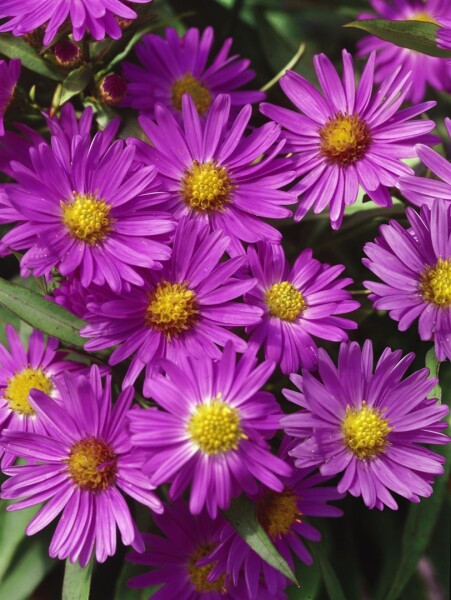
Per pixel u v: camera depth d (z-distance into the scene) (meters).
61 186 0.39
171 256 0.39
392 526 0.45
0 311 0.44
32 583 0.44
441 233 0.39
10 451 0.39
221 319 0.39
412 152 0.40
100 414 0.38
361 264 0.46
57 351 0.41
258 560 0.39
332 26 0.54
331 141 0.41
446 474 0.42
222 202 0.40
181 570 0.41
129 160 0.39
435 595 0.45
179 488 0.37
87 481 0.38
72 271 0.38
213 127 0.40
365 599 0.45
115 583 0.45
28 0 0.40
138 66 0.44
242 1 0.49
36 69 0.42
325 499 0.40
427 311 0.39
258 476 0.37
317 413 0.38
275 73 0.49
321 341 0.42
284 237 0.45
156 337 0.38
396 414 0.39
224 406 0.37
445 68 0.50
